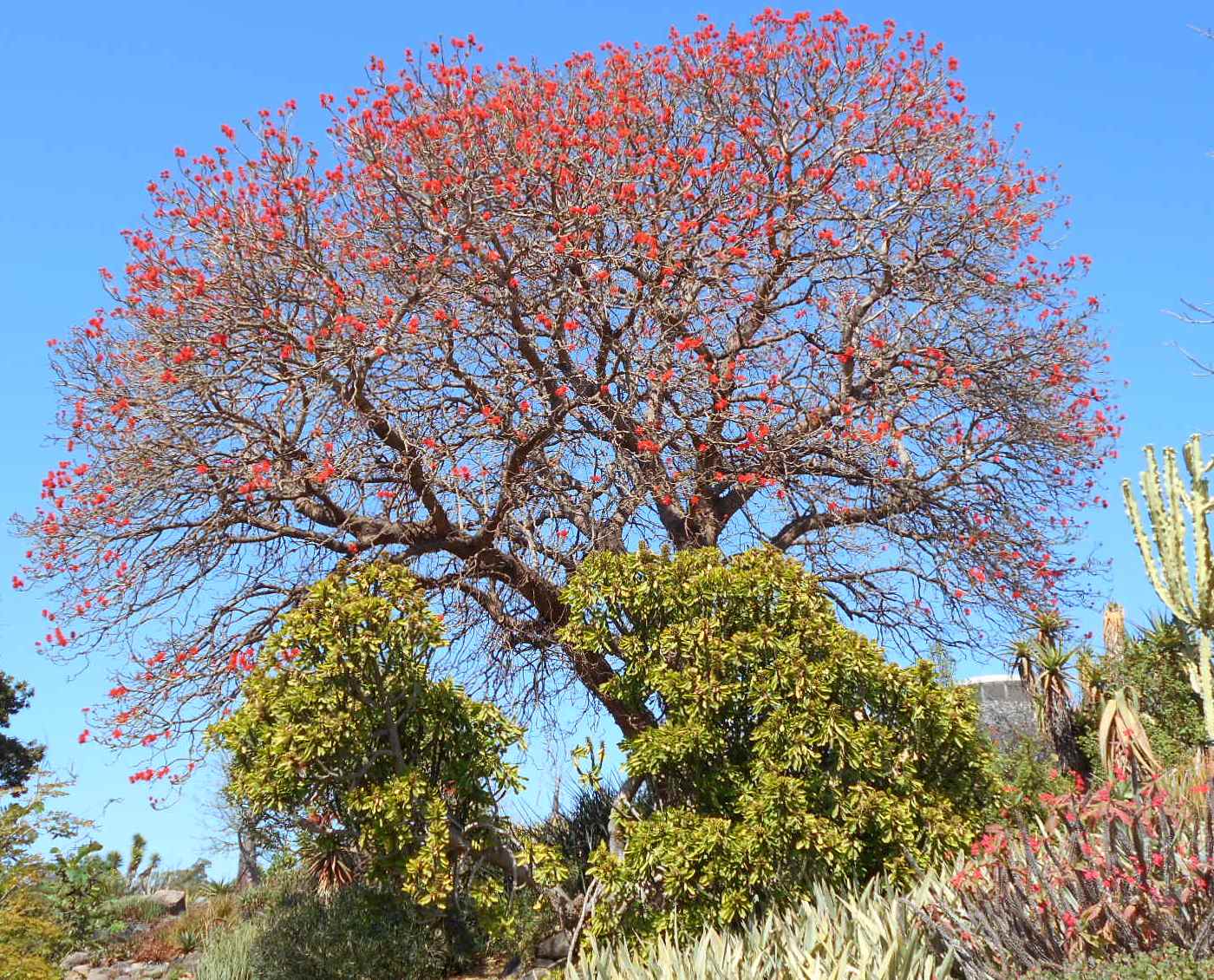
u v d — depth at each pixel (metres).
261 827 12.42
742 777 7.79
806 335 13.22
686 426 11.68
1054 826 5.67
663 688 7.99
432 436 11.27
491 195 12.01
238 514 11.56
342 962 9.90
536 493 11.68
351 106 12.19
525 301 11.90
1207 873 4.79
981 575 12.55
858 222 12.96
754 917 6.96
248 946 11.07
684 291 12.25
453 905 9.86
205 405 11.23
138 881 20.03
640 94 13.43
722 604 8.40
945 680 13.47
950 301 12.91
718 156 13.33
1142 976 4.40
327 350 10.88
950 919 5.30
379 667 8.08
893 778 7.71
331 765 7.89
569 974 6.65
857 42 13.48
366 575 8.22
